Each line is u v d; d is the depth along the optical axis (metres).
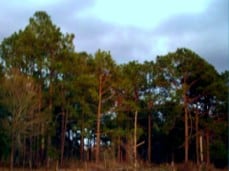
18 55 56.72
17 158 55.16
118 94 61.34
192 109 67.00
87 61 60.72
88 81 58.41
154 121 68.62
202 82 66.00
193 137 66.44
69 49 59.72
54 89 58.66
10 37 57.78
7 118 50.44
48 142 57.88
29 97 50.69
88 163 51.53
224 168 58.16
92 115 60.50
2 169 49.50
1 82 51.81
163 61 66.19
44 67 57.41
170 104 65.69
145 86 67.50
